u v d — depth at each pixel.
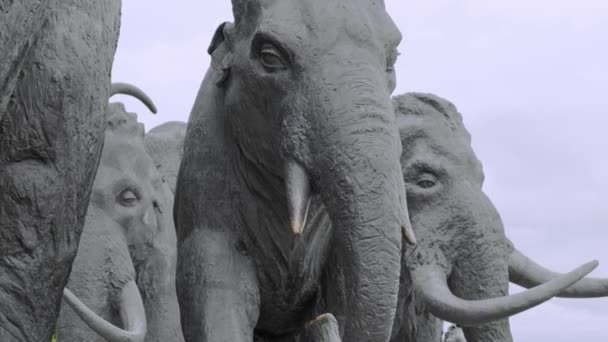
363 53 8.59
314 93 8.48
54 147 7.62
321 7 8.68
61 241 7.74
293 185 8.44
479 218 10.98
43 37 7.59
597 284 11.59
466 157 11.23
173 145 13.52
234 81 8.94
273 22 8.63
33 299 7.69
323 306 9.44
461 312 10.50
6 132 7.57
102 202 11.45
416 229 10.97
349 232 8.30
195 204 9.21
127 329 10.91
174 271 12.58
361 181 8.28
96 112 7.75
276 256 9.24
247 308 9.09
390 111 8.47
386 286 8.27
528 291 10.31
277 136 8.73
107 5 7.89
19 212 7.62
